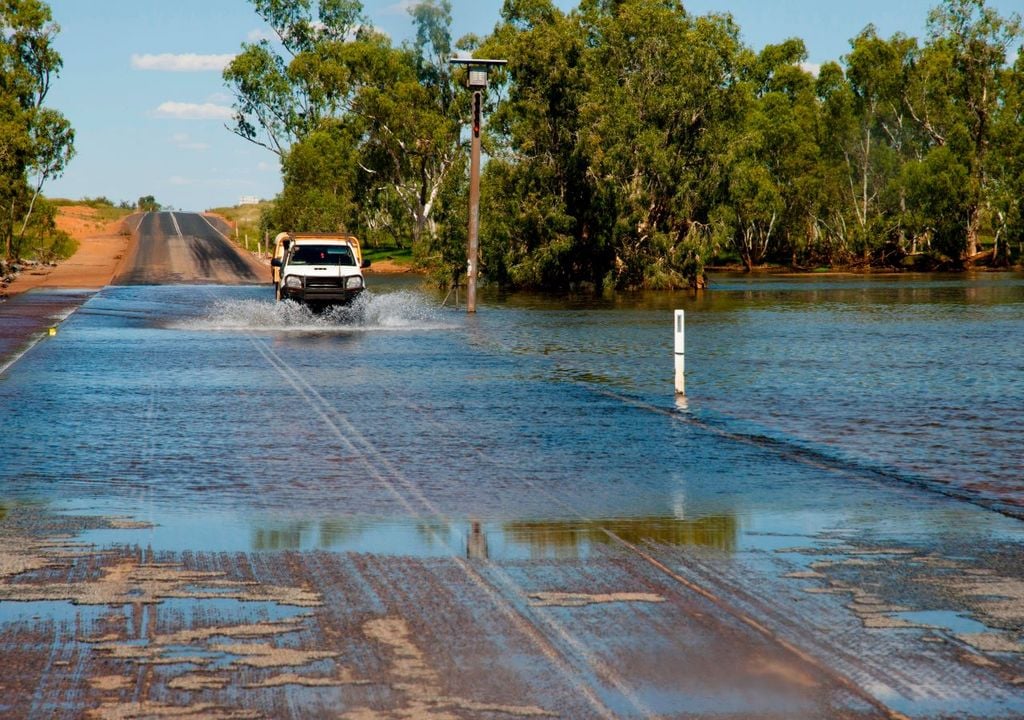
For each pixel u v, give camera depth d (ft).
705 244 355.56
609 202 354.13
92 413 91.35
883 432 83.87
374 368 128.57
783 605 40.73
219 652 35.50
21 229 536.42
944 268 577.84
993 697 31.94
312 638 36.88
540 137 363.35
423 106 571.28
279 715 30.48
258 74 595.88
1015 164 564.71
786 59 643.04
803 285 402.72
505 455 73.05
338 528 52.75
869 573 45.21
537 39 358.64
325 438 79.51
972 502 59.31
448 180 490.90
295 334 179.93
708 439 80.07
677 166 353.92
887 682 33.06
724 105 364.38
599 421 88.53
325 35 602.44
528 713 30.60
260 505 57.72
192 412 92.17
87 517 54.90
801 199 578.66
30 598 41.34
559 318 226.79
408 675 33.50
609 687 32.58
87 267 480.64
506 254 360.07
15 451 73.72
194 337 172.55
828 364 136.26
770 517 55.52
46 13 517.14
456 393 106.01
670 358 143.95
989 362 138.31
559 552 48.34
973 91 577.02
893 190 590.14
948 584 43.65
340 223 565.12
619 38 370.53
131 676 33.40
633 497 60.08
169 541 50.14
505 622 38.60
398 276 492.95
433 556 47.60
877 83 598.34
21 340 165.48
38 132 496.64
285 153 602.44
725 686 32.65
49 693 32.04
